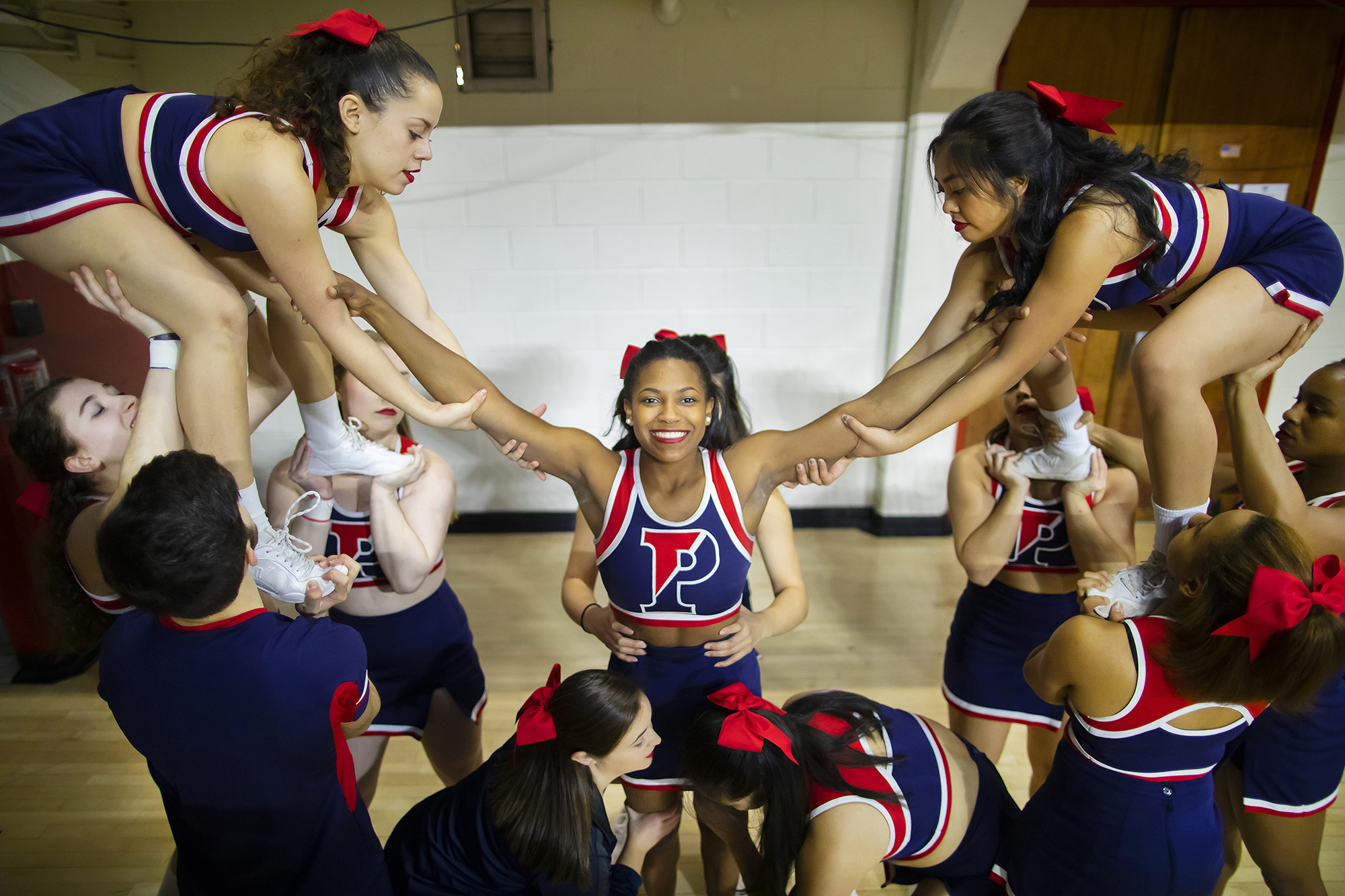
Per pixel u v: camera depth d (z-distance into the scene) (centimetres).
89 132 113
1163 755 128
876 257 372
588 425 394
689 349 138
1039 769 204
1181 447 130
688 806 231
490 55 340
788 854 136
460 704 197
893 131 354
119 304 120
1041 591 189
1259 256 131
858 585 354
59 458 149
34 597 276
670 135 353
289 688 112
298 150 113
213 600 108
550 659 300
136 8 326
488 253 368
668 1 326
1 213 115
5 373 254
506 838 133
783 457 140
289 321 146
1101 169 124
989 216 128
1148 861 131
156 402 123
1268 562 113
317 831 120
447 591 197
